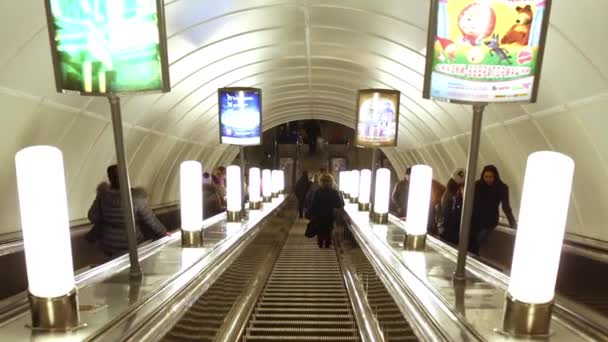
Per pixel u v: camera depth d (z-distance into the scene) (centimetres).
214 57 978
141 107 977
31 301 240
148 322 273
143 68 320
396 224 827
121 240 511
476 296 327
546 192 237
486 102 319
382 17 787
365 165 4084
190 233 520
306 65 1269
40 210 231
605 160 619
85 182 884
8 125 582
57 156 238
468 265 426
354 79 1378
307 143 4509
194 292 360
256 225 790
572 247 642
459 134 1236
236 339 488
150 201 1420
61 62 316
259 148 4066
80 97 703
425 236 526
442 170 1641
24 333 237
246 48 992
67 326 243
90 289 326
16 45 497
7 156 604
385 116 927
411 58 966
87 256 795
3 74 518
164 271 391
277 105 1973
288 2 748
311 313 654
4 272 560
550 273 245
